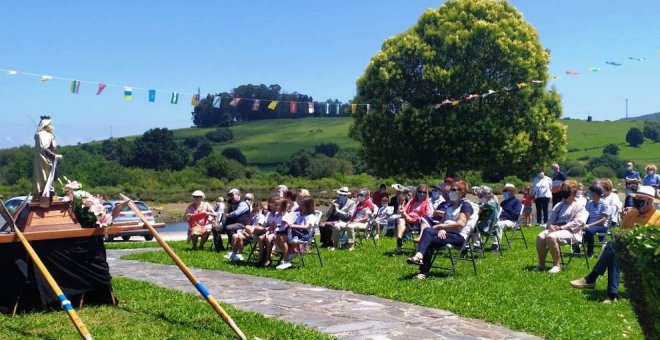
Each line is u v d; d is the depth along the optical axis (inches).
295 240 489.7
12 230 320.5
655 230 224.7
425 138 1418.6
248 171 2320.4
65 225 335.9
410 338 282.2
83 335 256.7
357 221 635.5
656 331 217.8
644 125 3747.5
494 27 1429.6
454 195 448.1
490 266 484.1
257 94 4296.3
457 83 1416.1
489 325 307.3
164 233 1060.5
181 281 442.0
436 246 435.2
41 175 334.0
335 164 2449.6
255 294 388.2
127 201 336.5
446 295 371.9
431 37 1485.0
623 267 240.1
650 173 733.3
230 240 593.9
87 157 2160.4
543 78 1488.7
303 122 4094.5
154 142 2785.4
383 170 1536.7
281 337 279.3
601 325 304.8
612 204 553.3
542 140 1494.8
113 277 453.4
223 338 277.0
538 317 317.4
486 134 1402.6
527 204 925.2
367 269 477.1
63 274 332.5
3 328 293.9
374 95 1513.3
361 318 321.4
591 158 2997.0
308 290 402.0
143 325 299.9
